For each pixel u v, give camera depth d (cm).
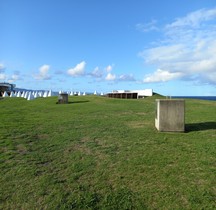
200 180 499
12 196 473
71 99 2692
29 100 3097
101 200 451
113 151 695
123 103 2139
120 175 538
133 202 439
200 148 683
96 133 923
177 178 510
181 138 803
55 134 927
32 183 518
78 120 1240
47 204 446
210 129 922
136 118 1273
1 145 780
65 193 475
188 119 1162
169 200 438
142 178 519
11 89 7038
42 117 1396
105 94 4581
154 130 942
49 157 667
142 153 664
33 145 782
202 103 1995
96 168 580
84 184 507
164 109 905
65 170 577
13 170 580
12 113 1648
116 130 969
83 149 727
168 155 638
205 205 418
